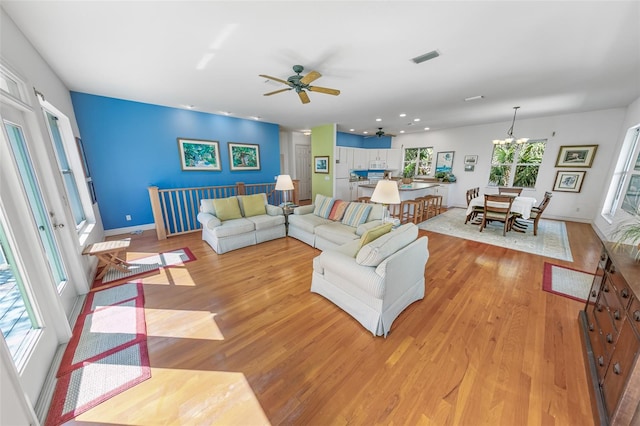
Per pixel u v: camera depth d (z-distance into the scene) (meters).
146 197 4.65
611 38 2.06
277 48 2.28
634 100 4.11
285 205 4.67
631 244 1.85
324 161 6.71
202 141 5.14
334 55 2.42
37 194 2.01
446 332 1.97
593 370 1.50
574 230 4.86
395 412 1.34
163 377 1.54
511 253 3.66
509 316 2.17
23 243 1.55
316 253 3.64
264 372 1.59
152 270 3.06
